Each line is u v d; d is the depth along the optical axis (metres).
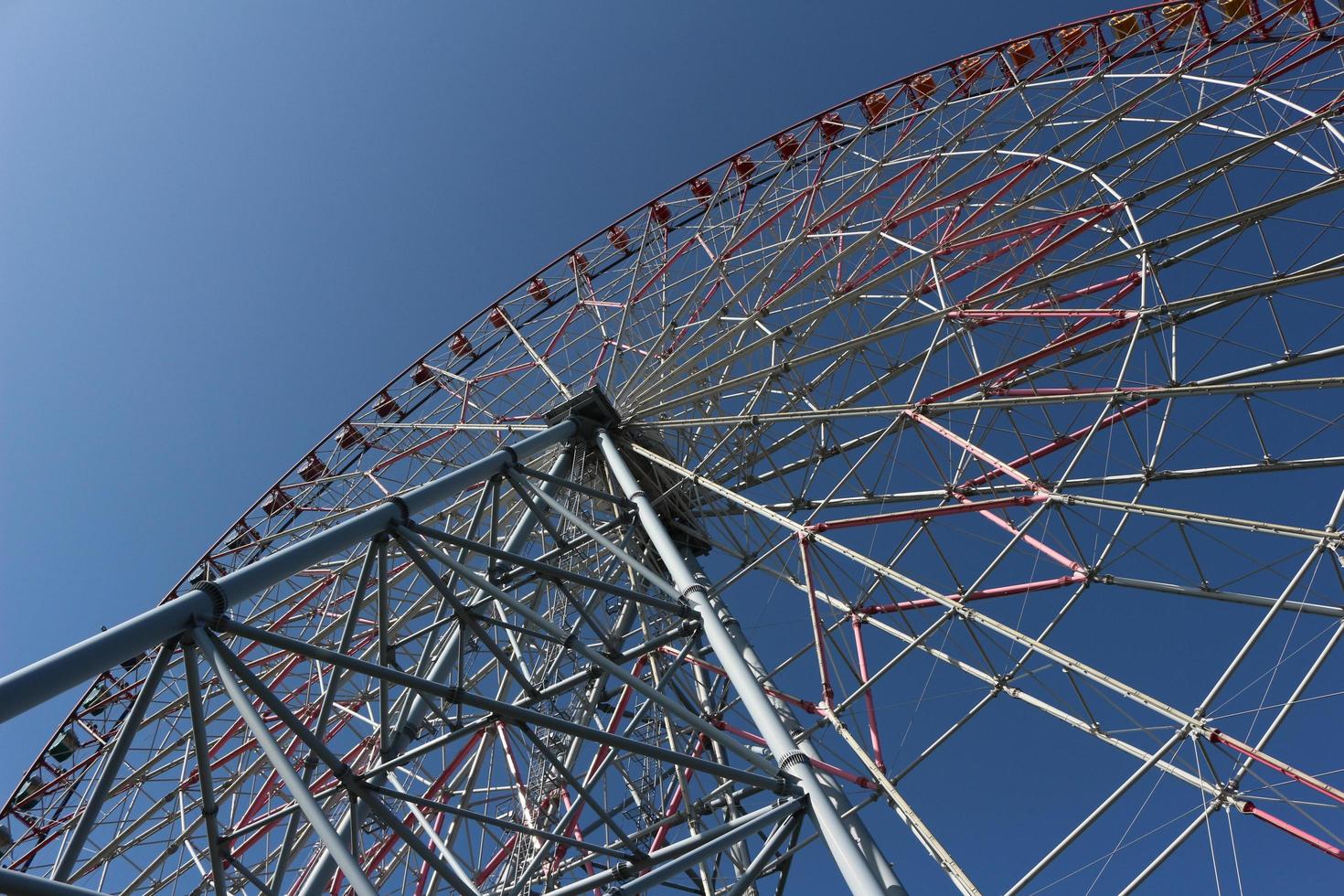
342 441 38.06
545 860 18.50
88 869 26.45
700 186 36.94
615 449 23.27
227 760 26.30
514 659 19.89
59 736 33.78
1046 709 18.06
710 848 11.82
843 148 33.00
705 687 23.86
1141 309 20.75
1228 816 15.53
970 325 23.66
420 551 14.86
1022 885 15.60
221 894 11.71
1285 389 18.27
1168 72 25.86
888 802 17.19
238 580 12.22
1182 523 18.55
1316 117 21.66
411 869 18.89
